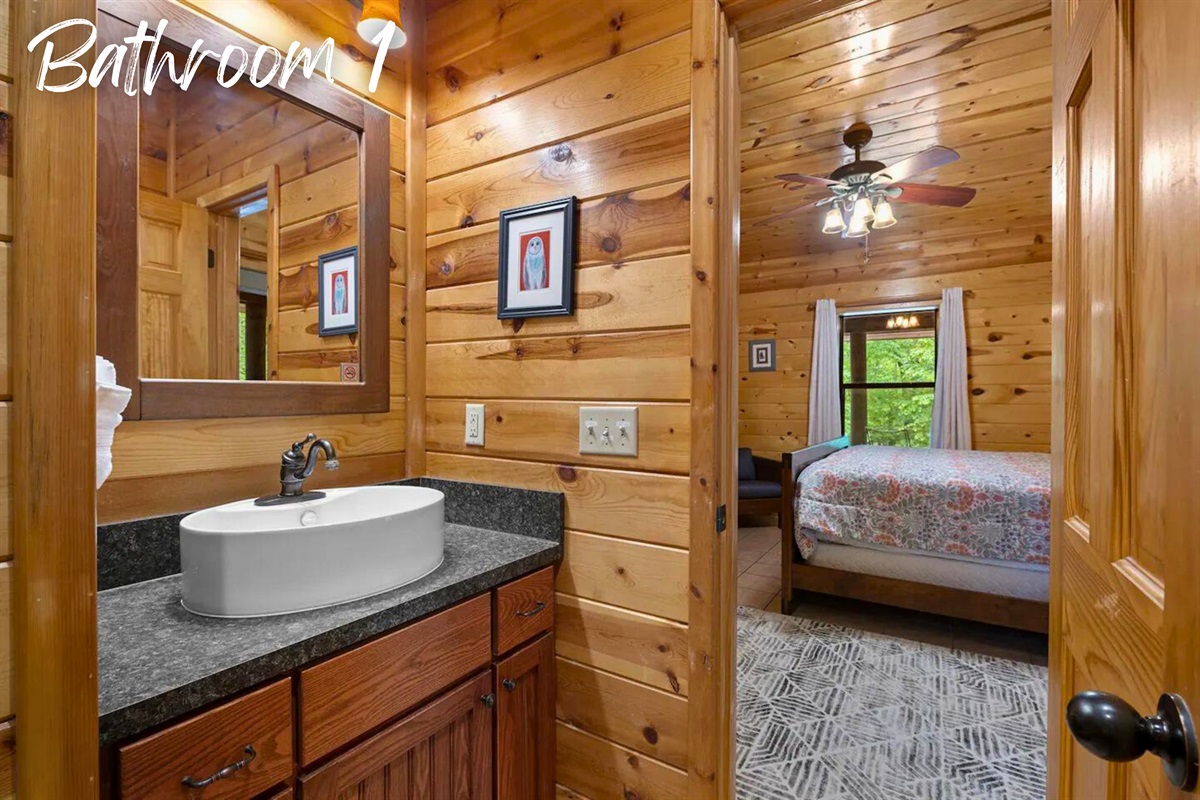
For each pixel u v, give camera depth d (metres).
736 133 1.30
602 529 1.39
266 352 1.37
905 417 5.07
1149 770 0.49
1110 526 0.60
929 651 2.61
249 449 1.34
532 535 1.49
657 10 1.31
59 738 0.50
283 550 0.99
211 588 0.98
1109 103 0.61
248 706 0.85
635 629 1.34
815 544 3.03
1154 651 0.48
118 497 1.13
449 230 1.68
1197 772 0.39
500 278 1.54
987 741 1.93
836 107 2.81
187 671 0.80
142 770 0.74
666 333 1.29
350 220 1.55
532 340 1.50
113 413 0.75
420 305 1.71
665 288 1.29
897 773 1.77
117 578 1.11
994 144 3.13
